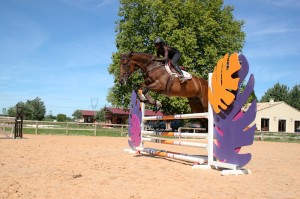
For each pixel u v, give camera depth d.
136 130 11.09
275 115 47.19
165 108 27.81
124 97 28.52
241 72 7.11
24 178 5.83
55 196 4.58
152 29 27.98
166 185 5.62
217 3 29.59
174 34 26.09
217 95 7.60
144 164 8.23
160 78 7.95
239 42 30.91
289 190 5.44
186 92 8.12
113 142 16.39
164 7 27.62
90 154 10.09
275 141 28.64
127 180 5.98
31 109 53.66
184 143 8.59
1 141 14.21
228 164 7.21
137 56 8.28
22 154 9.47
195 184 5.80
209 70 28.06
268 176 6.93
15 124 16.78
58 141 15.61
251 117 6.89
